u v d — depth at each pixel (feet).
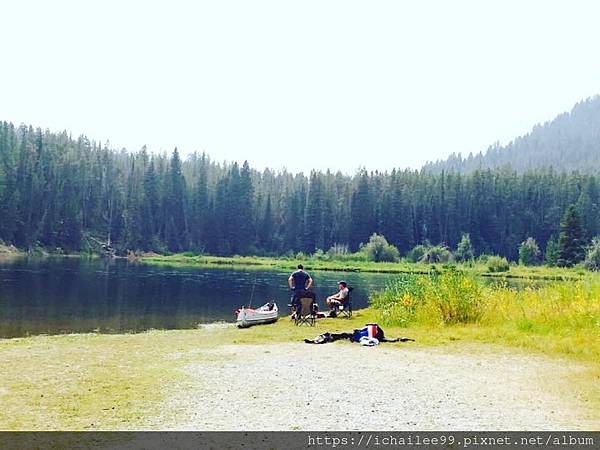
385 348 45.62
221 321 76.18
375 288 146.51
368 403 28.25
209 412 26.32
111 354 41.96
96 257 303.27
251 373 35.14
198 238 370.73
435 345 46.91
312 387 31.55
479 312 59.41
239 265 275.80
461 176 449.89
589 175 458.50
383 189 408.05
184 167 445.78
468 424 24.89
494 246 402.31
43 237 298.76
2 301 88.94
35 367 36.14
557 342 45.73
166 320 76.07
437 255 317.83
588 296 55.06
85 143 396.98
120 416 25.49
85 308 84.94
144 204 356.18
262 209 400.06
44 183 309.01
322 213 385.29
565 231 274.77
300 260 327.67
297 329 60.29
